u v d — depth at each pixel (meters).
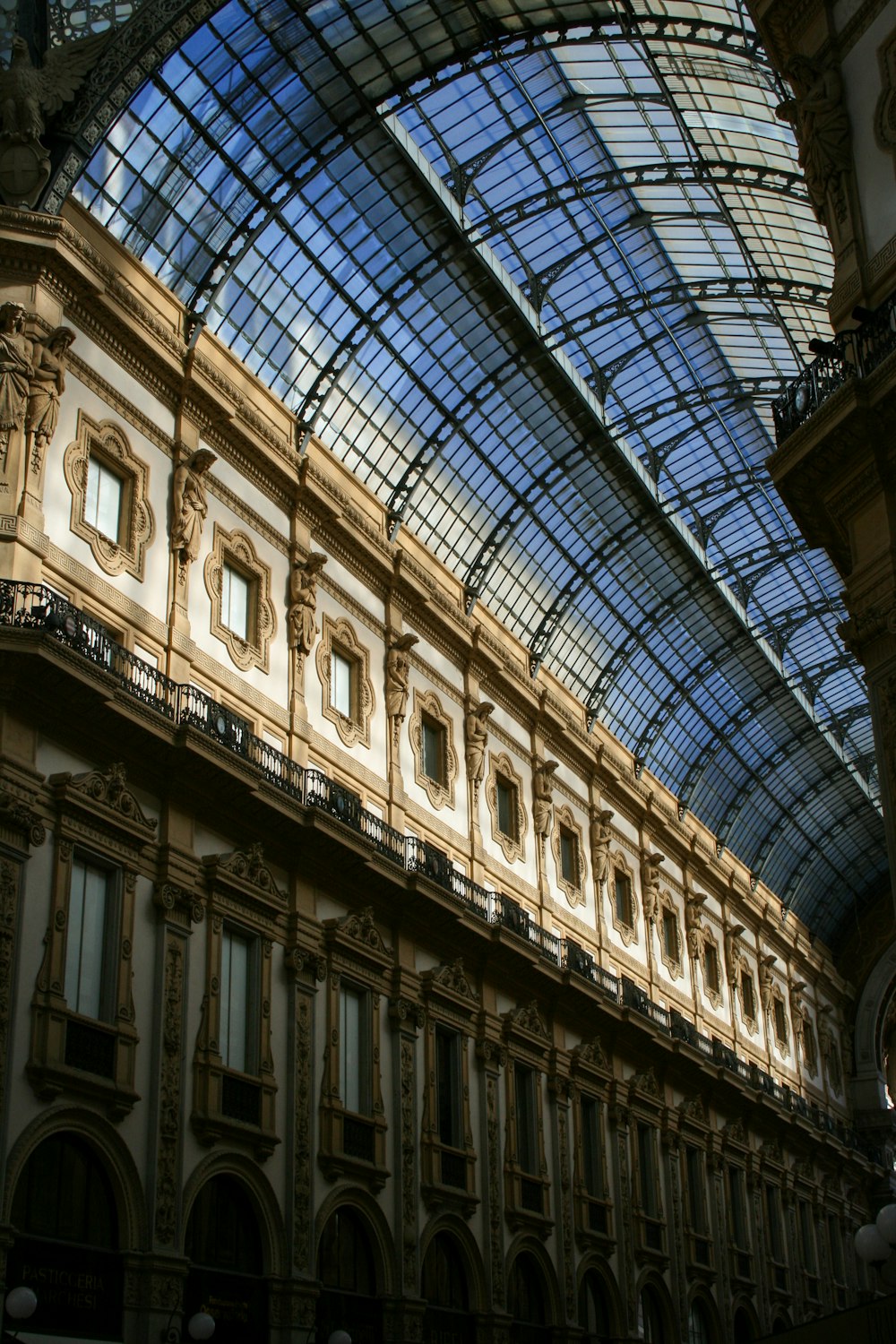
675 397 40.12
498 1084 33.72
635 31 28.75
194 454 27.55
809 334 39.97
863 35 20.66
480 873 35.59
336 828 27.97
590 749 43.44
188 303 29.22
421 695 34.88
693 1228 43.12
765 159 33.97
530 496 40.66
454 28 29.00
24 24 25.95
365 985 29.34
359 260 32.06
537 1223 33.66
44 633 21.64
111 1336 21.12
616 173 32.69
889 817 18.05
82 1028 21.88
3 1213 19.70
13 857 21.39
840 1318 15.10
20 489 23.19
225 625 28.08
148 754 24.33
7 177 24.56
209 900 25.23
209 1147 23.89
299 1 26.88
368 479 35.50
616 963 42.88
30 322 24.02
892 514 18.77
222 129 27.94
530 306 35.69
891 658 18.50
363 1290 27.38
